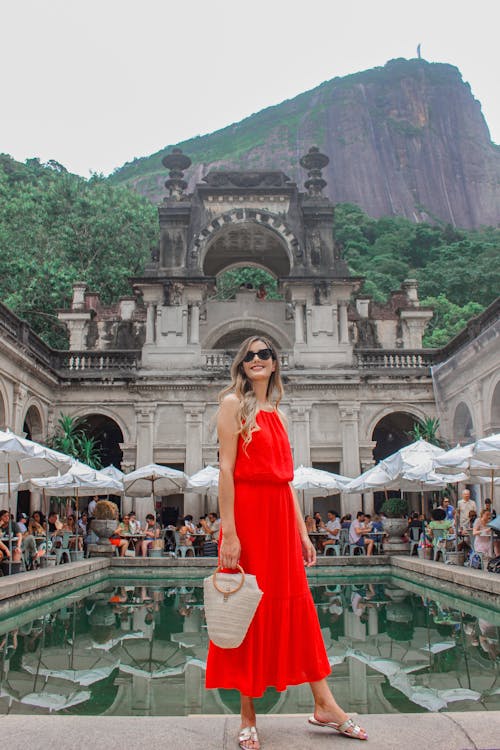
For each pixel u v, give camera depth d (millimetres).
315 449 24984
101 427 29734
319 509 26906
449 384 24172
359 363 25734
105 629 8547
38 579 11867
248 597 3092
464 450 14195
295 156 150250
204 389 25125
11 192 43281
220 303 28516
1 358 19312
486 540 13789
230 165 155125
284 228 26297
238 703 5105
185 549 20094
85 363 25641
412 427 28453
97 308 31734
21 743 3039
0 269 34625
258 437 3426
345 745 3055
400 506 19391
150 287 25812
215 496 24203
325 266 26000
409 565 15734
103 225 38406
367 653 6883
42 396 23641
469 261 78375
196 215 26469
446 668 6152
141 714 4719
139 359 25734
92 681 5734
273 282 47844
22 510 24656
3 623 9102
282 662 3221
